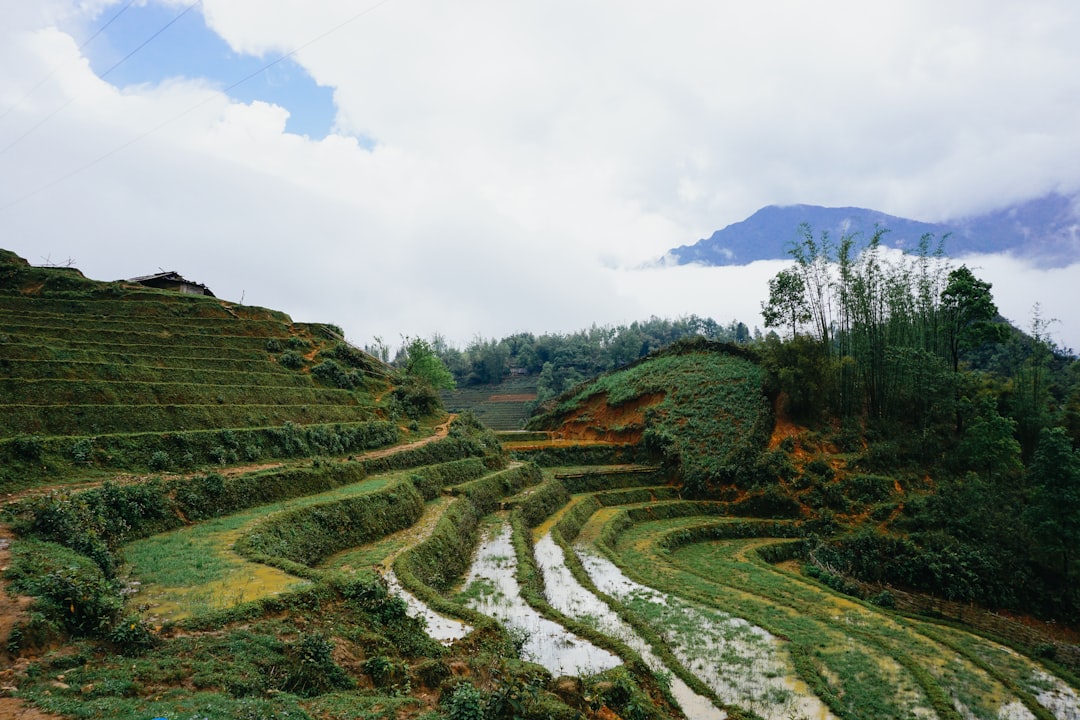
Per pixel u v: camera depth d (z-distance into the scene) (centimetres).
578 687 1745
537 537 4281
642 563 3969
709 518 5422
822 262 6594
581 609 2812
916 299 6519
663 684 2025
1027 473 5125
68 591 1493
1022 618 4009
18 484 2602
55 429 3194
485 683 1694
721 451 6131
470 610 2222
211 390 4384
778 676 2305
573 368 16138
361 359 6744
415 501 3869
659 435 6619
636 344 16575
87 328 4903
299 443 4156
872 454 5597
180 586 1920
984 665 2725
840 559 4550
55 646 1358
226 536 2559
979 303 5884
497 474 5266
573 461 6794
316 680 1475
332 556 2927
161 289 6359
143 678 1280
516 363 18562
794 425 6125
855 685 2336
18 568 1623
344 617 1875
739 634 2703
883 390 6231
